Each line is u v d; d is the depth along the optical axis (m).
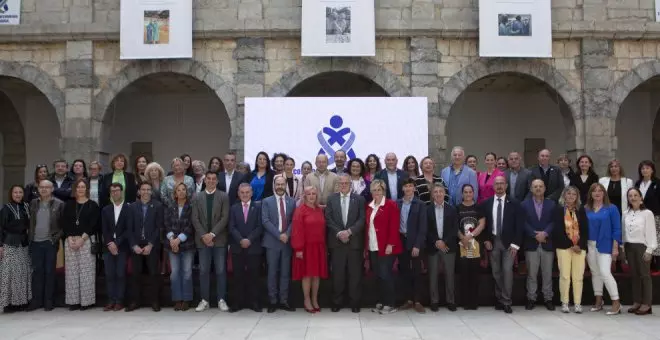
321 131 14.49
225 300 10.93
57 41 16.05
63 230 11.03
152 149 20.41
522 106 20.22
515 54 15.52
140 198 11.13
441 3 15.86
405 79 15.84
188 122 20.45
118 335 8.99
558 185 12.01
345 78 18.09
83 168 12.15
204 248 10.71
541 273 10.85
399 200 10.91
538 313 10.52
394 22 15.73
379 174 11.60
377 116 14.49
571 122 16.02
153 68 15.91
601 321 9.86
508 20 15.55
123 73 15.95
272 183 11.61
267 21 15.68
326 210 10.68
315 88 19.42
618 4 15.91
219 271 10.78
